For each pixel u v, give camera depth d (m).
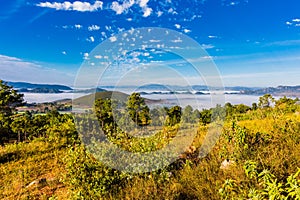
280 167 4.09
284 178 3.82
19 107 25.23
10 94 24.34
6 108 24.22
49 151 10.11
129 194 4.44
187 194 4.29
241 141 5.24
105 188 4.72
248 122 8.20
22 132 17.23
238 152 4.91
